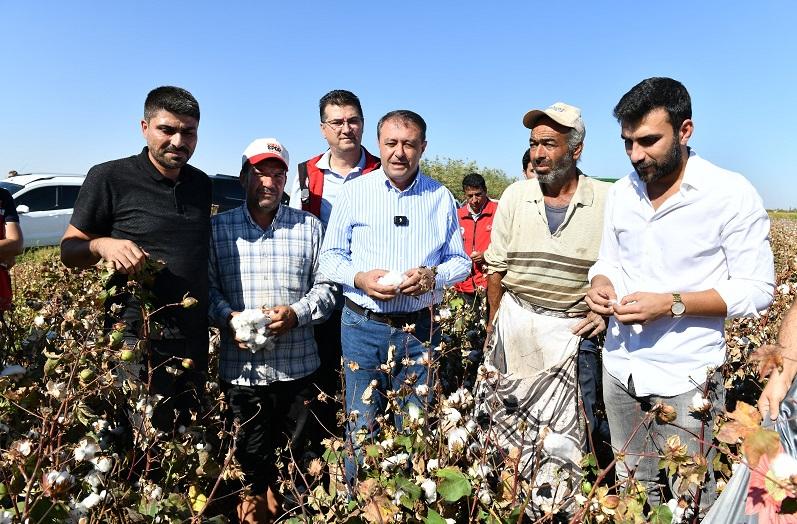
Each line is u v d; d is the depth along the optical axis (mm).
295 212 3354
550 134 2818
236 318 3016
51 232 15414
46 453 2037
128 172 2795
